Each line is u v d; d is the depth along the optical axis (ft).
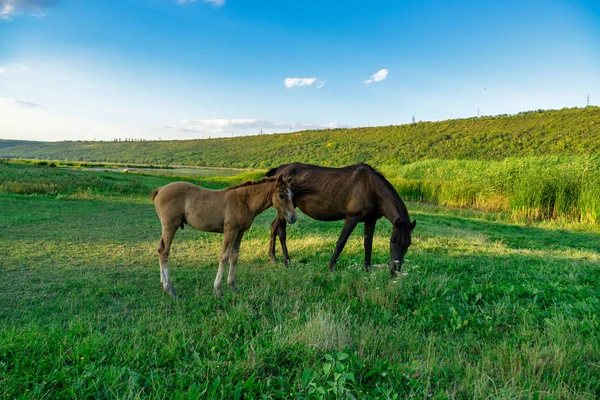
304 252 26.71
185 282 19.06
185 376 9.61
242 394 9.05
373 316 15.06
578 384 9.83
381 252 27.25
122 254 23.79
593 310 14.58
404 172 102.89
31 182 52.01
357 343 11.94
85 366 9.53
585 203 49.78
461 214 57.67
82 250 24.04
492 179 66.23
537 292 16.92
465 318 14.76
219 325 13.30
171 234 17.47
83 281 17.93
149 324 13.25
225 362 10.28
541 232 42.65
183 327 12.76
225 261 17.20
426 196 74.54
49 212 37.06
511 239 36.81
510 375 10.30
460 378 10.25
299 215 42.78
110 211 40.16
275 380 9.66
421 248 29.14
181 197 17.30
